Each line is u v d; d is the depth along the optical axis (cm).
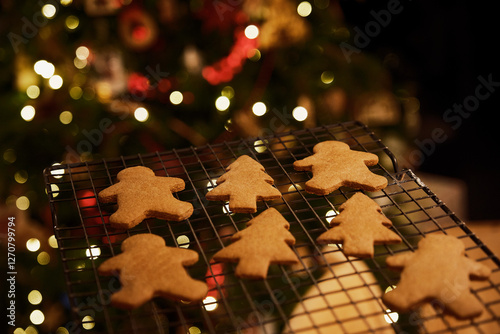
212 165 92
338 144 68
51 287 86
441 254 54
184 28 98
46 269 88
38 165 91
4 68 92
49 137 90
